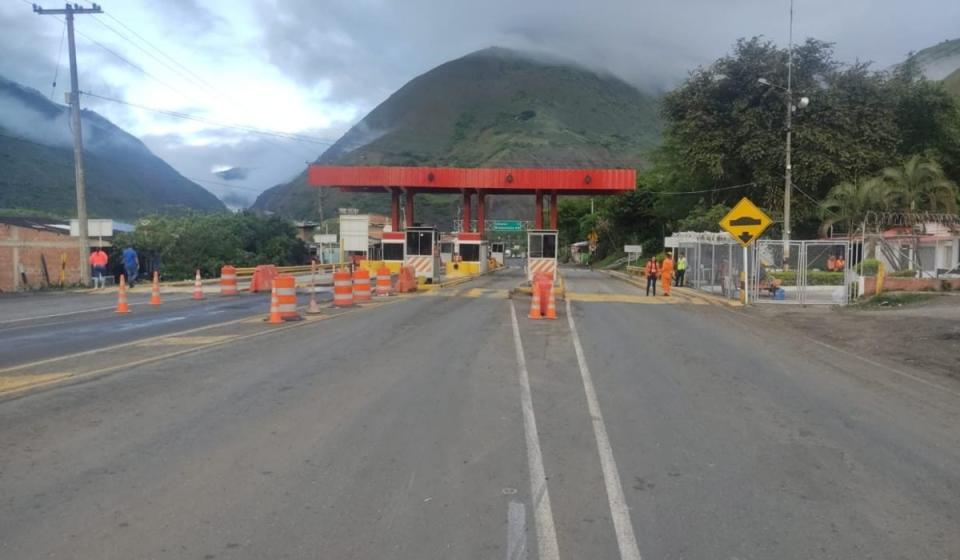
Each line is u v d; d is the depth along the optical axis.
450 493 4.98
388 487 5.06
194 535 4.17
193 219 45.31
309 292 25.70
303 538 4.17
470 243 48.28
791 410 7.79
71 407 7.15
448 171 47.25
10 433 6.18
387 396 7.95
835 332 15.32
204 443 6.00
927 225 35.78
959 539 4.38
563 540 4.24
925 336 14.16
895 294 22.83
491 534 4.30
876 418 7.50
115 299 22.81
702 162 45.25
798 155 41.69
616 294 27.06
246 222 51.81
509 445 6.18
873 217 35.25
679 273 34.16
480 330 14.36
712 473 5.55
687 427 6.96
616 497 4.98
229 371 9.23
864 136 42.75
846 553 4.15
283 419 6.84
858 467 5.79
